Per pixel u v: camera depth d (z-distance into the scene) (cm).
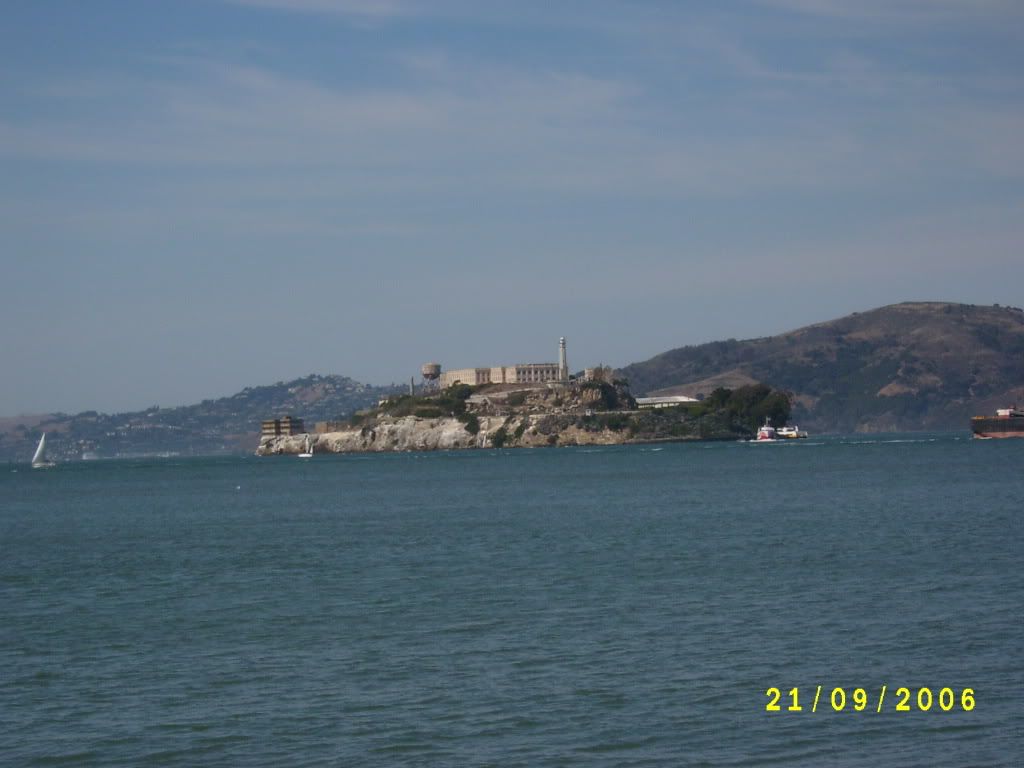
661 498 15975
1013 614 5872
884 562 7906
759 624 5862
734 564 8094
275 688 4931
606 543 9875
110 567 9525
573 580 7594
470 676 5000
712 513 12888
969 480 17350
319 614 6625
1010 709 4375
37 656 5716
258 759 4069
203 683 5059
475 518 13500
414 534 11525
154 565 9531
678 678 4872
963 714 4338
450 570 8344
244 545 11025
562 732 4241
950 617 5850
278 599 7256
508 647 5525
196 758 4100
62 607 7294
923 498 13938
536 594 7044
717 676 4884
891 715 4356
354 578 8106
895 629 5625
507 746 4116
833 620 5891
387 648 5609
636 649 5391
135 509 18425
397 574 8238
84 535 13262
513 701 4616
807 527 10688
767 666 5022
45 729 4453
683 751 4034
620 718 4378
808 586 6962
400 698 4709
